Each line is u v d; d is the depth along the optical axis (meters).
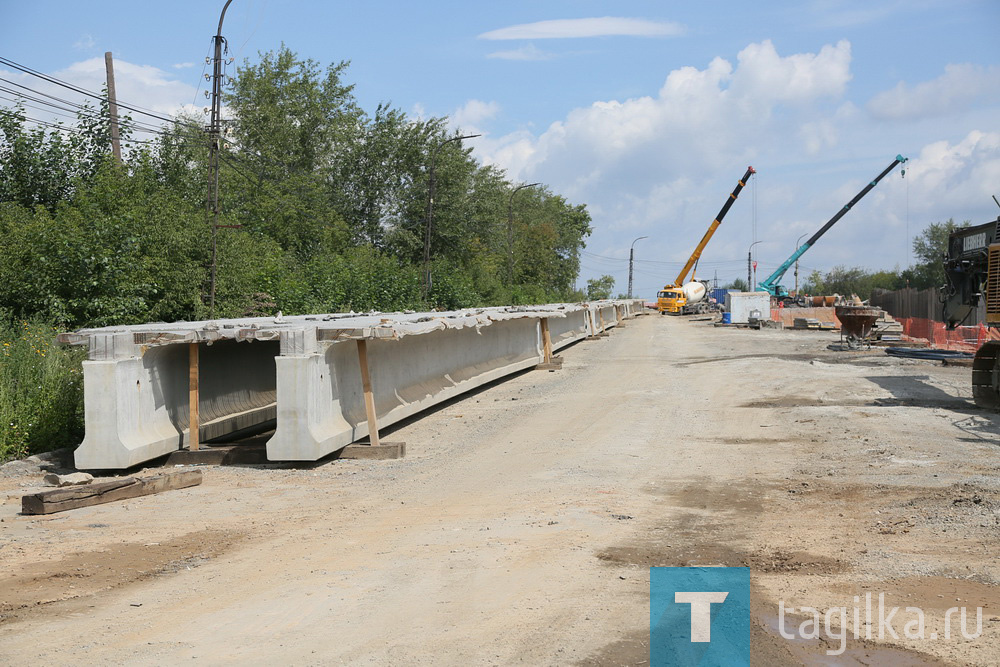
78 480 10.04
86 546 7.62
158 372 12.16
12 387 12.73
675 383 21.50
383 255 45.47
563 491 9.77
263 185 41.44
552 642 5.16
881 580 6.36
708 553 7.15
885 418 15.09
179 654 5.02
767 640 5.19
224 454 11.84
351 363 13.05
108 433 10.98
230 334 11.40
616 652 5.00
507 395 20.00
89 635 5.36
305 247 41.66
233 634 5.36
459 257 54.81
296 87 49.78
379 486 10.32
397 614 5.71
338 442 11.96
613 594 6.07
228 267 23.48
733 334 45.38
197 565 7.00
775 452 12.18
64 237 17.78
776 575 6.51
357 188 54.38
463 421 15.96
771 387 20.12
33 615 5.77
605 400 18.47
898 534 7.63
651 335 45.09
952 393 18.56
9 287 17.59
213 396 14.01
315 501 9.52
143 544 7.68
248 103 48.03
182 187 27.19
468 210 54.31
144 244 20.16
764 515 8.52
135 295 19.20
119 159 23.62
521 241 79.75
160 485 10.05
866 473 10.50
